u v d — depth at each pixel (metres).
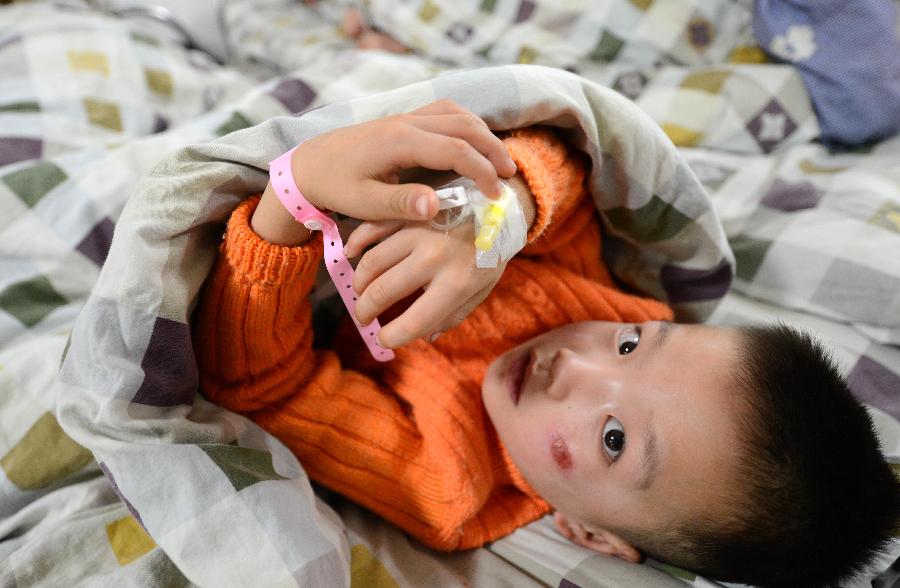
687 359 0.63
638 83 1.17
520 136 0.59
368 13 1.34
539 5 1.21
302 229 0.52
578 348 0.69
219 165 0.54
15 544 0.60
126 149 0.81
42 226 0.76
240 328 0.58
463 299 0.48
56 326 0.75
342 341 0.82
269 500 0.53
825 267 0.90
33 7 1.15
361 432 0.69
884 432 0.78
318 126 0.57
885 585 0.66
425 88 0.58
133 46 1.06
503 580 0.66
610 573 0.66
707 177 1.03
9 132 0.86
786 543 0.59
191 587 0.56
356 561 0.63
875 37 1.03
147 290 0.51
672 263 0.81
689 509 0.60
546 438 0.66
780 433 0.58
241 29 1.38
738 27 1.18
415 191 0.44
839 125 1.09
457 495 0.68
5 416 0.64
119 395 0.52
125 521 0.61
